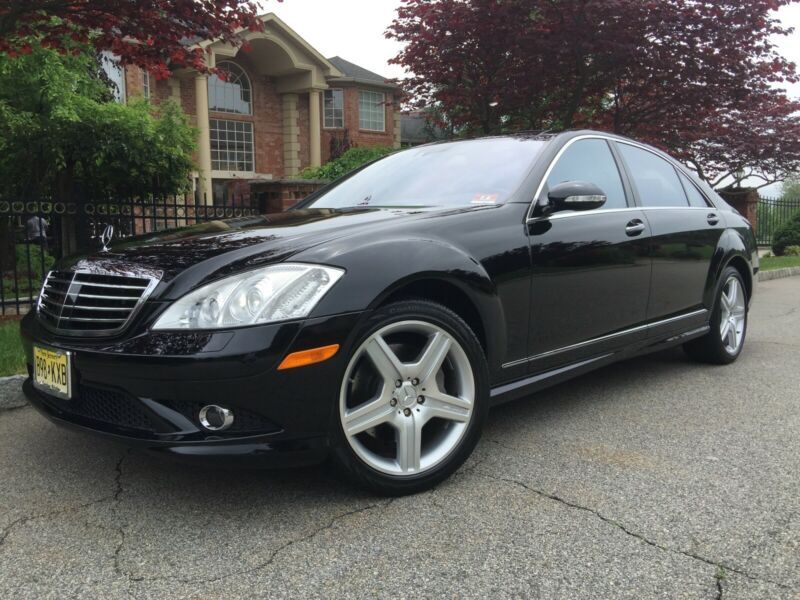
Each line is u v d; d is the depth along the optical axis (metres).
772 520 2.43
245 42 6.18
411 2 9.49
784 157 14.70
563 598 1.97
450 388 2.81
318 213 3.31
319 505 2.58
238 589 2.03
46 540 2.35
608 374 4.60
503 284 2.98
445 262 2.73
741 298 4.97
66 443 3.31
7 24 5.36
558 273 3.26
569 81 9.88
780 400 3.94
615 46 8.53
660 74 9.46
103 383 2.43
